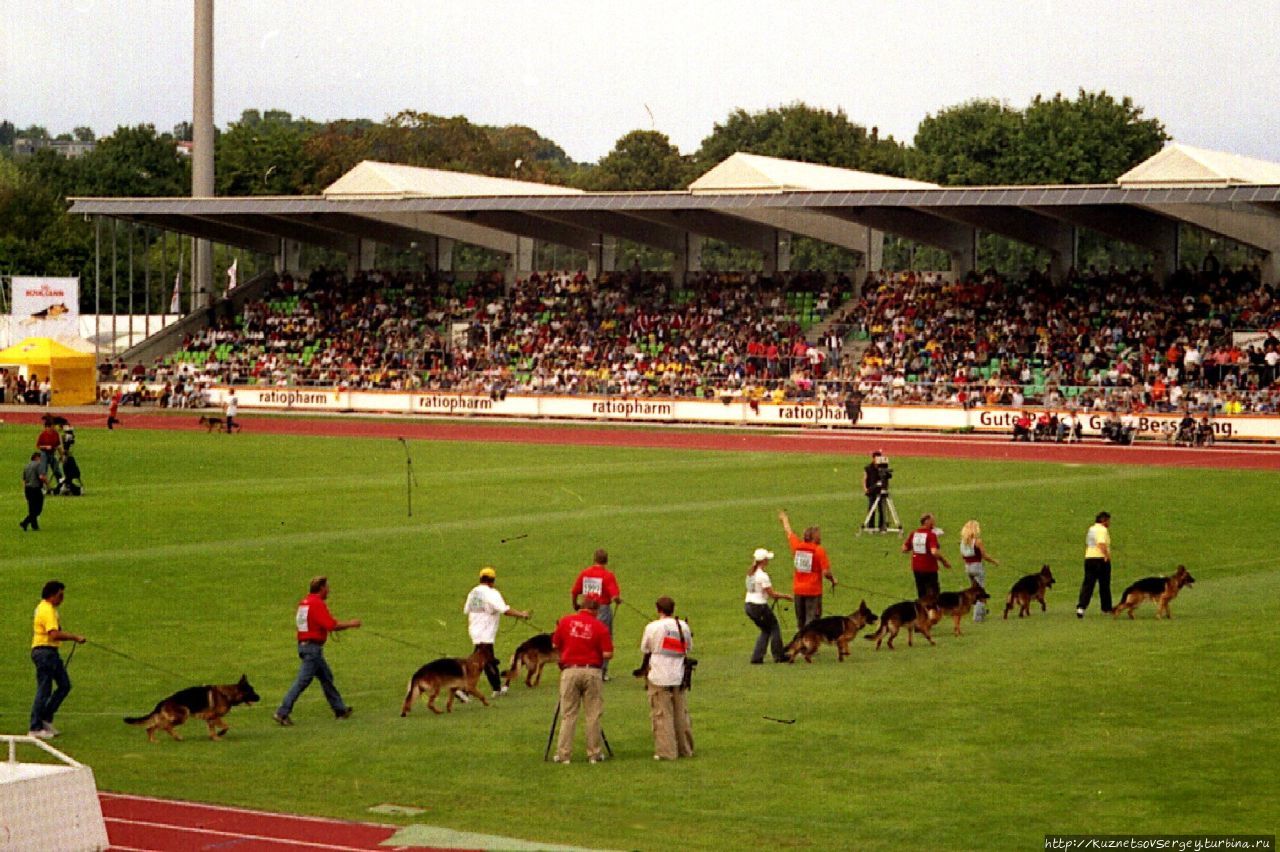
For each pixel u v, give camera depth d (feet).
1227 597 118.11
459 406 324.80
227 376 346.33
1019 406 278.87
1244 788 68.44
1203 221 297.94
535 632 106.01
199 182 381.40
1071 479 200.03
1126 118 476.95
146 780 71.41
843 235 337.72
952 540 146.72
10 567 128.57
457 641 102.78
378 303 371.56
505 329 352.08
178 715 77.61
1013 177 479.00
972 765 72.59
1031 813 65.16
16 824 57.36
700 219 337.52
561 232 359.87
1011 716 81.66
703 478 199.93
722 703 85.46
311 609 82.79
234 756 76.02
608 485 191.01
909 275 337.52
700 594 119.14
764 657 98.12
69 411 325.42
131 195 595.88
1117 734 77.71
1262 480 198.70
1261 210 295.07
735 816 65.21
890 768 72.28
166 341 372.17
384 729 81.25
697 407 304.91
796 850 60.64
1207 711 82.17
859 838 62.13
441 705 86.74
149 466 213.66
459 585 121.49
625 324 344.28
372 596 117.08
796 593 100.37
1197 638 102.47
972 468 216.13
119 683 91.30
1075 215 297.94
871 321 326.24
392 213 357.41
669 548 140.05
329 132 583.99
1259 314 291.99
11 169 580.30
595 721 74.54
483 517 160.35
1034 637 104.12
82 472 204.74
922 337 314.96
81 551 136.98
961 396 284.41
